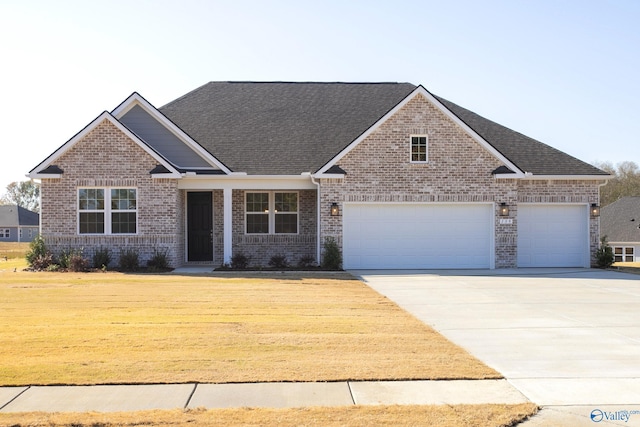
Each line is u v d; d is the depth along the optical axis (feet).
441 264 72.13
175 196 69.26
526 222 75.61
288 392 23.09
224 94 88.89
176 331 33.14
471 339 32.24
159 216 69.00
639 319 38.17
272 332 33.01
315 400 22.22
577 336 33.04
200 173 70.90
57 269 65.87
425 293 49.98
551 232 75.77
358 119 82.94
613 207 190.39
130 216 68.95
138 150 68.80
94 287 51.70
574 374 25.68
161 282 55.57
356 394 22.89
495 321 37.37
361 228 71.72
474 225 72.49
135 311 39.65
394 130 71.10
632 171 237.45
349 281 58.29
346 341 31.01
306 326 34.78
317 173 70.08
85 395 22.66
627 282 58.39
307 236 77.56
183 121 82.43
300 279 59.36
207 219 77.05
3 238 262.88
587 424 20.21
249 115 83.87
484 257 72.49
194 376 24.84
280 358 27.61
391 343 30.68
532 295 49.06
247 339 31.24
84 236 68.44
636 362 27.66
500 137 80.89
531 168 75.25
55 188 68.49
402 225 71.97
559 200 75.15
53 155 68.28
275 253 77.25
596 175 74.95
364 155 70.95
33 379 24.26
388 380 24.57
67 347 29.30
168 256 68.95
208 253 76.89
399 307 42.42
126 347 29.37
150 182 68.90
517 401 22.22
